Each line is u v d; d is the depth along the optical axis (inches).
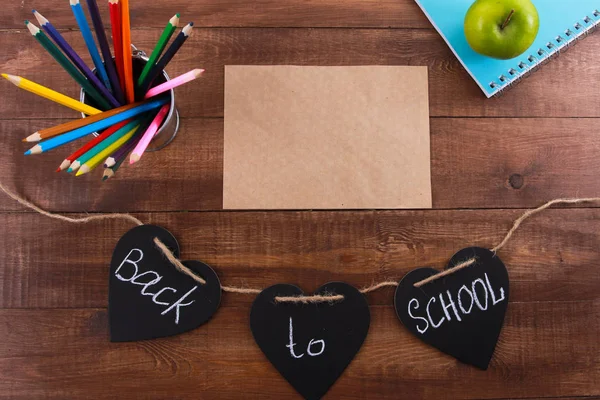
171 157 27.1
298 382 26.5
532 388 27.0
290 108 27.4
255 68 27.5
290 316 26.6
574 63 28.1
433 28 28.1
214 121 27.2
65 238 26.9
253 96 27.4
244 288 26.8
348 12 28.0
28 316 26.5
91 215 26.9
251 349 26.6
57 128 20.1
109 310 26.4
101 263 26.8
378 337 26.8
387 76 27.7
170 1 27.6
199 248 26.9
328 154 27.3
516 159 27.8
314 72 27.6
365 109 27.5
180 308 26.5
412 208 27.3
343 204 27.1
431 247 27.3
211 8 27.7
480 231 27.4
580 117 28.1
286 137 27.3
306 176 27.2
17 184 26.9
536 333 27.2
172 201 27.0
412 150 27.5
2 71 27.2
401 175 27.4
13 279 26.7
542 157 27.8
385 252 27.2
